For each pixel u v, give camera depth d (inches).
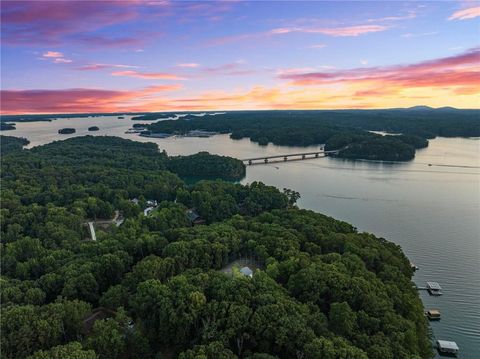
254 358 2591.0
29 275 4347.9
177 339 2994.6
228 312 2989.7
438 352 3590.1
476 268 5113.2
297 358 2760.8
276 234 4694.9
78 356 2452.0
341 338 2753.4
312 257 4087.1
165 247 4347.9
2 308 3161.9
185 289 3257.9
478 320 4035.4
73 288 3654.0
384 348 2696.9
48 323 2933.1
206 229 5027.1
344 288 3353.8
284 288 3499.0
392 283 3740.2
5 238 5300.2
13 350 2763.3
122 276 4116.6
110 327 2883.9
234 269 3841.0
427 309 4212.6
